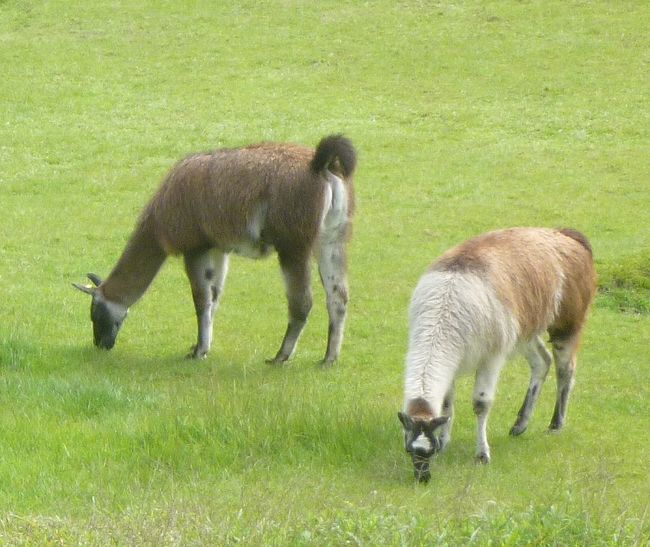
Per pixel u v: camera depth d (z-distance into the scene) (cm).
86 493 1377
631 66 4691
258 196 2017
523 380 2094
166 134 4088
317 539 1130
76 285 2211
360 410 1730
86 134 4094
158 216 2122
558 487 1456
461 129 4134
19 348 2125
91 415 1739
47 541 1124
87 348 2223
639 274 2762
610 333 2434
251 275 2873
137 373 2058
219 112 4325
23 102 4444
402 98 4475
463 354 1530
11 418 1667
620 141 3978
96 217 3322
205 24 5341
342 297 2119
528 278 1620
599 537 1154
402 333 2420
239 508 1303
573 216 3294
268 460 1534
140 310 2567
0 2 5603
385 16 5366
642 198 3438
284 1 5594
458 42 5019
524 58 4819
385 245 3097
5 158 3844
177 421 1620
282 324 2486
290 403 1741
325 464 1545
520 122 4188
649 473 1588
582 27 5103
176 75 4766
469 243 1655
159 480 1445
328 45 5053
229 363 2152
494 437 1736
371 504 1296
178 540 1125
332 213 2044
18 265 2888
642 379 2120
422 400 1460
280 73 4769
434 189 3556
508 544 1109
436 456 1598
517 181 3609
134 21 5381
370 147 3941
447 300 1534
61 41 5141
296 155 2055
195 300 2150
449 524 1198
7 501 1331
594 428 1812
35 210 3366
